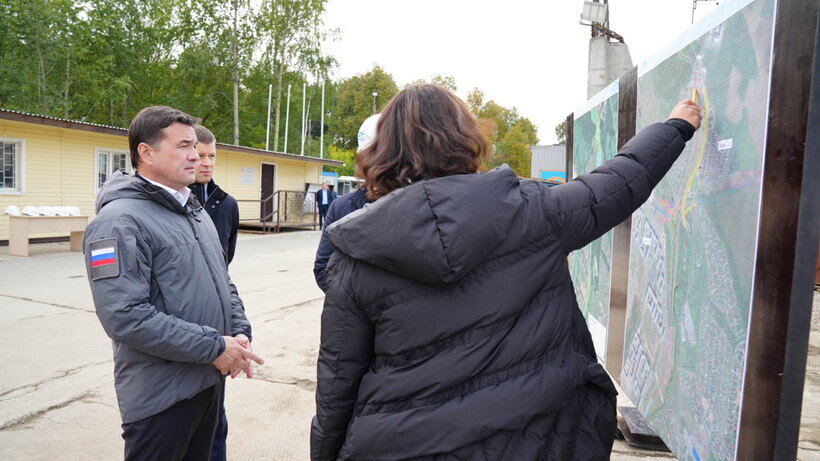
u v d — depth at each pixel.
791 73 1.08
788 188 1.10
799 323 1.08
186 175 1.88
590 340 1.20
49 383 3.88
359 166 1.23
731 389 1.34
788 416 1.11
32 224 10.22
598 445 1.15
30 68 24.27
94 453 2.89
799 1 1.06
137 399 1.73
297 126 34.50
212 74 30.09
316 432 1.25
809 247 1.06
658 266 1.88
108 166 13.73
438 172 1.12
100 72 27.14
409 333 1.07
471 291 1.05
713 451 1.44
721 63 1.39
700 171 1.52
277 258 10.95
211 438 2.04
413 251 0.99
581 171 3.26
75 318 5.70
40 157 12.12
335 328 1.18
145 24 30.03
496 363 1.04
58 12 25.00
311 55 29.25
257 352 4.65
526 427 1.04
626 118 2.27
